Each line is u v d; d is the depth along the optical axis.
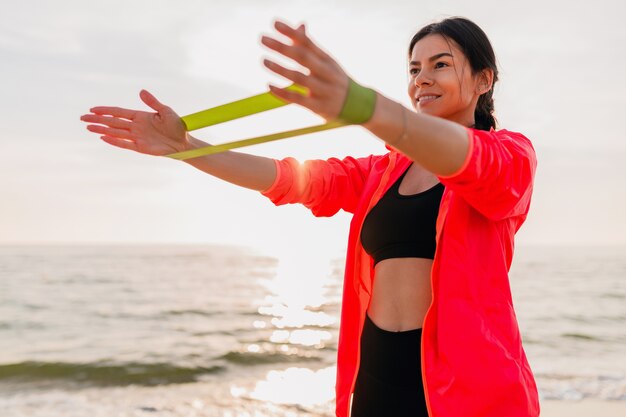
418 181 1.88
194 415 8.34
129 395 9.91
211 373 12.10
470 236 1.69
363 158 2.26
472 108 1.95
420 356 1.76
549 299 27.98
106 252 105.56
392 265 1.86
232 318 22.28
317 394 9.87
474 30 1.88
